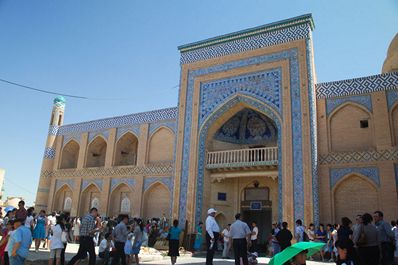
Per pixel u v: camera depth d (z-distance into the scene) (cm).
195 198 1298
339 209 1131
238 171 1323
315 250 217
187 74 1470
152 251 1077
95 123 1877
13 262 473
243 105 1326
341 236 564
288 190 1116
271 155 1244
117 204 1675
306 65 1198
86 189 1788
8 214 805
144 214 1566
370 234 538
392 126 1116
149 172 1590
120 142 1780
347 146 1174
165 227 1322
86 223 629
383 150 1102
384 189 1070
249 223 1462
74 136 1939
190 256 1124
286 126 1178
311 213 1059
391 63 1505
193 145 1362
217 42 1420
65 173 1891
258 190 1407
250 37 1345
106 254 766
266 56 1287
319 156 1192
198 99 1408
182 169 1364
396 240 740
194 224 1274
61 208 1873
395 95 1133
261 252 1370
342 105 1209
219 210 1389
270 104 1231
